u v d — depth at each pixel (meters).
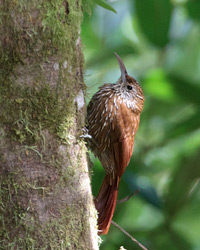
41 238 5.46
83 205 5.84
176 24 11.38
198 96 9.45
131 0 9.98
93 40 10.61
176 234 9.38
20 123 5.35
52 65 5.46
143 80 9.45
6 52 5.24
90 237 5.94
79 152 5.84
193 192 9.51
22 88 5.34
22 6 5.18
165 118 10.78
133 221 10.70
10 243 5.37
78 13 5.82
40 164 5.45
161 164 10.88
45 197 5.48
